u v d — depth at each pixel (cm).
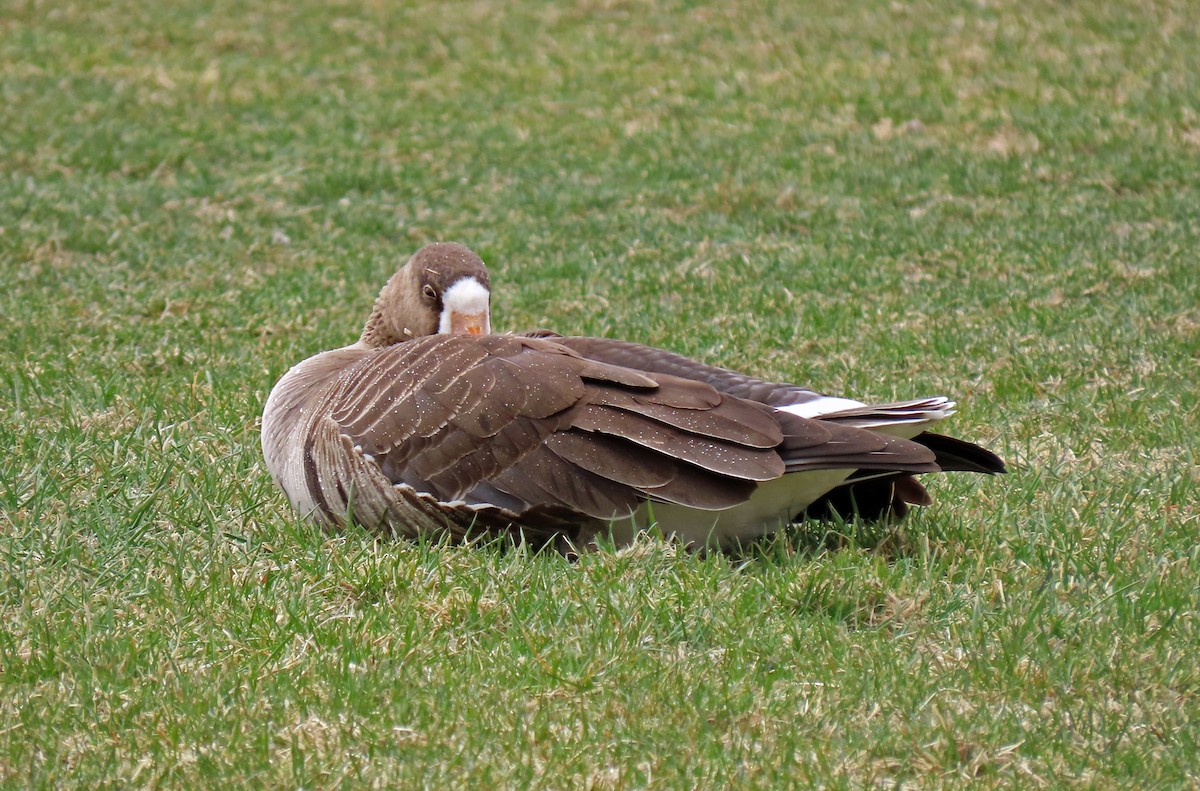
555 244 1970
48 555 931
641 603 841
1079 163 2250
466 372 920
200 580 891
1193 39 2977
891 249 1878
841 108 2633
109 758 695
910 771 693
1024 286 1684
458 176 2306
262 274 1822
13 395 1285
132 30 3234
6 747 705
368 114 2658
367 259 1886
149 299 1666
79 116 2589
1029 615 831
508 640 810
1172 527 990
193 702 743
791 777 681
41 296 1661
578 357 929
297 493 990
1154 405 1269
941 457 938
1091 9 3198
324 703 749
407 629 813
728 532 941
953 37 3058
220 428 1201
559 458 892
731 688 761
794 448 865
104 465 1089
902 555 938
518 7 3453
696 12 3350
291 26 3312
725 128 2542
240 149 2431
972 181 2175
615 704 747
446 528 933
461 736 718
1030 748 706
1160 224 1948
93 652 800
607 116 2645
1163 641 808
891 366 1421
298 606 850
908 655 800
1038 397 1325
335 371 1041
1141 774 683
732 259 1841
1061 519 993
